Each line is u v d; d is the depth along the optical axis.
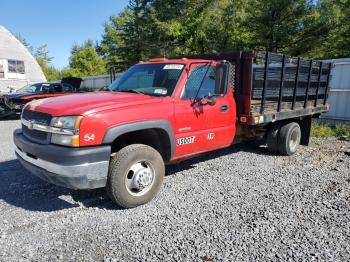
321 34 18.25
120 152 3.88
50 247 3.13
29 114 4.05
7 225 3.57
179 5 23.28
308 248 3.13
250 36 20.67
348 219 3.77
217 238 3.30
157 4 24.55
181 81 4.53
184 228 3.51
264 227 3.55
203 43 22.50
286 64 6.07
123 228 3.52
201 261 2.90
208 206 4.11
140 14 26.44
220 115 5.12
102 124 3.60
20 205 4.13
